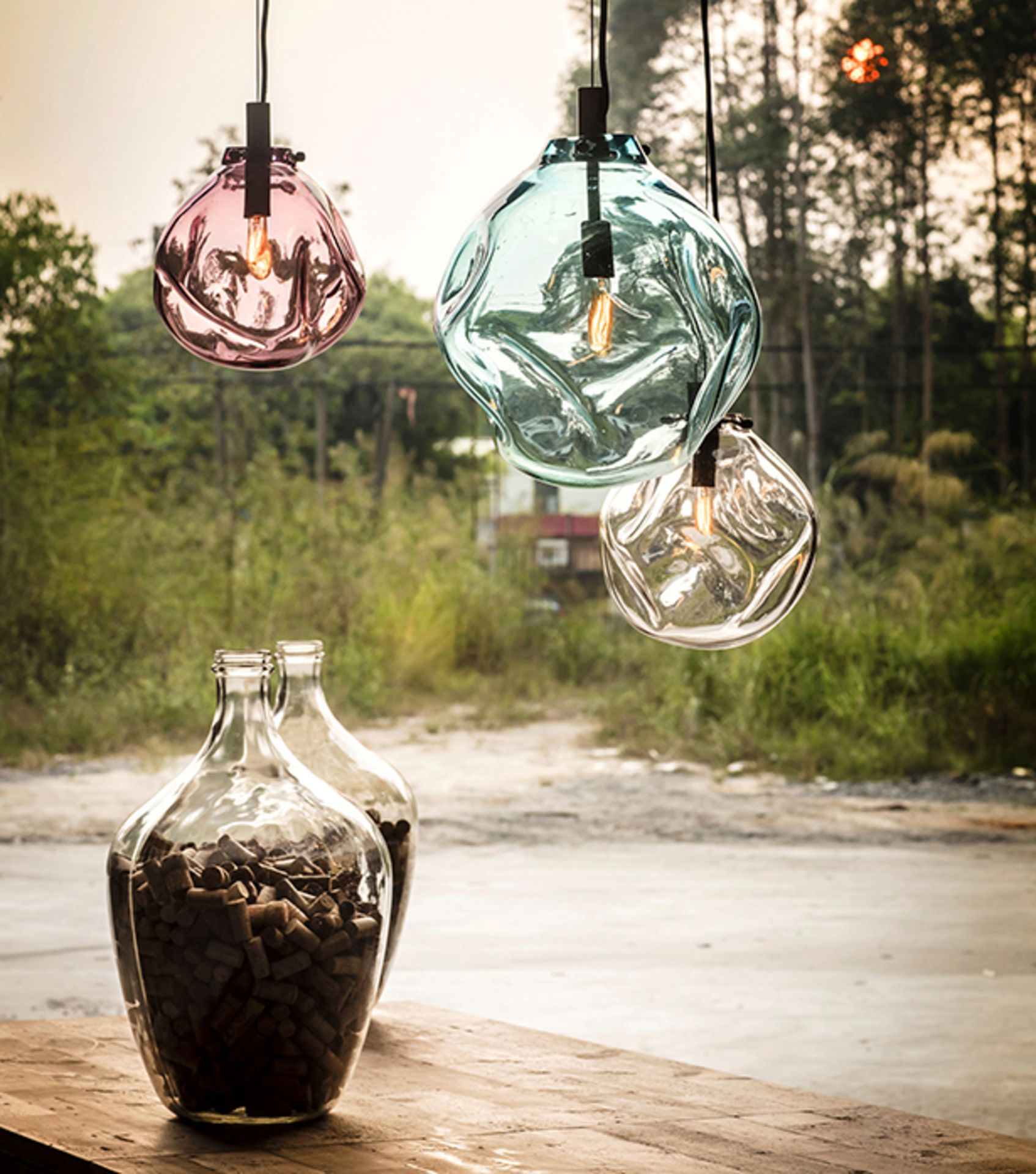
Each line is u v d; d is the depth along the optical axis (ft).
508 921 18.83
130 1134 4.91
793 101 56.85
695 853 23.29
